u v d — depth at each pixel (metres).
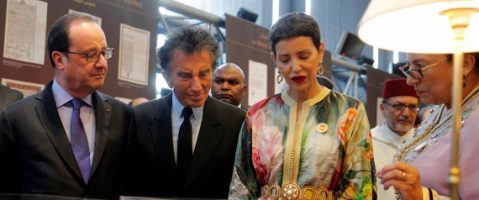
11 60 2.66
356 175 1.43
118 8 3.19
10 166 1.66
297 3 7.12
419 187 1.29
